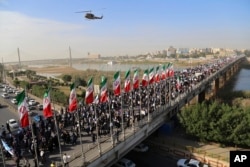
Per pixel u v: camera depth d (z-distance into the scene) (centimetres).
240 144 5544
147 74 5525
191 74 10894
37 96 10888
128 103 6131
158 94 6694
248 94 10450
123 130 4047
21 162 3438
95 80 15488
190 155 5228
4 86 14950
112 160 3775
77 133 4381
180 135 6316
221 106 6031
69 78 15588
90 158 3378
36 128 4150
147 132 4850
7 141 3838
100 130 4350
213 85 13675
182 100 6981
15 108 8569
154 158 5269
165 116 5972
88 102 3731
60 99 8981
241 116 5547
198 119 5819
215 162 4928
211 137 5675
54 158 3484
